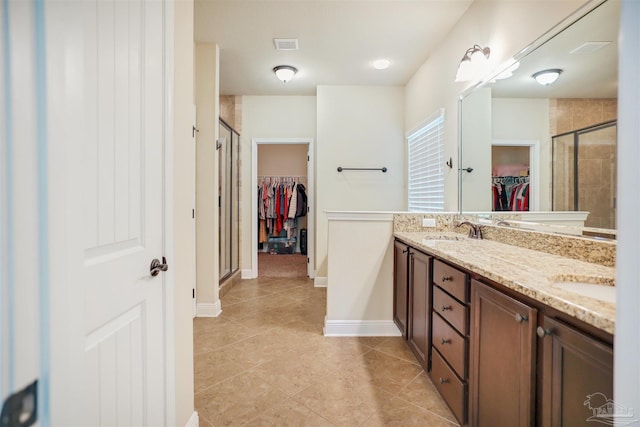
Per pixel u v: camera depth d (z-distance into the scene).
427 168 3.39
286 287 4.09
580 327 0.82
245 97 4.48
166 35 1.21
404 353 2.31
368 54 3.23
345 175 4.16
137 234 1.01
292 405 1.71
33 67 0.49
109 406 0.86
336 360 2.20
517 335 1.05
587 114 1.43
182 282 1.41
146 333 1.07
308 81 3.98
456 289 1.52
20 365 0.43
